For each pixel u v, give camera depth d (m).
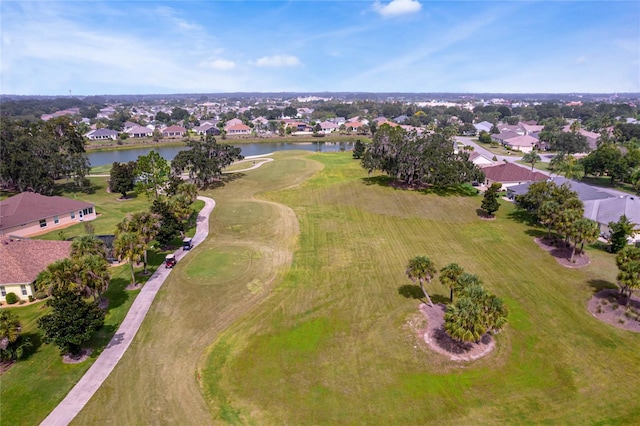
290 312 38.44
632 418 25.53
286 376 29.83
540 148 143.75
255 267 48.03
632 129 144.75
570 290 41.72
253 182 91.44
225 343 33.78
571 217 48.44
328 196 78.88
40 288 39.06
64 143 96.44
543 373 29.73
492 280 44.25
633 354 31.73
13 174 76.38
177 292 41.81
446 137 85.81
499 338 33.88
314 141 181.88
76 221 65.25
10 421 25.45
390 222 64.38
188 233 59.59
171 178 77.19
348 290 42.59
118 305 39.19
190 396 27.80
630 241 52.47
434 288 42.78
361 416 26.00
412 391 28.11
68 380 29.19
